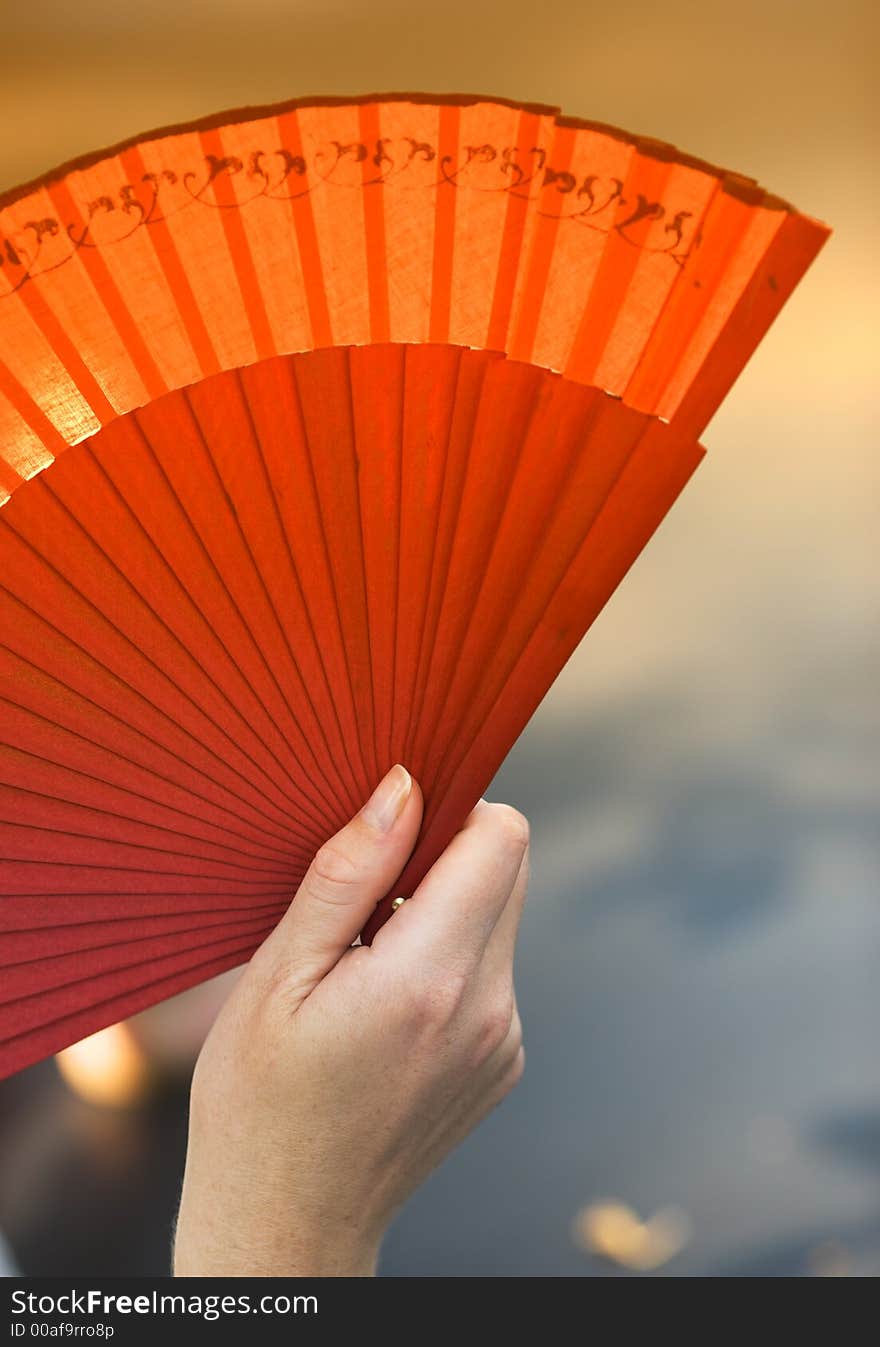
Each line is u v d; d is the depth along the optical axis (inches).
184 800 25.1
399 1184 25.5
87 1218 52.7
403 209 24.2
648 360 23.9
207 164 24.1
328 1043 24.1
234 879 25.5
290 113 24.0
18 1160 55.2
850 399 100.3
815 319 101.2
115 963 25.6
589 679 93.7
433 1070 24.6
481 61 100.3
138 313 24.6
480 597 24.0
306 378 23.5
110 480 24.0
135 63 95.8
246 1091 24.5
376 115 24.0
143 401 24.9
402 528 24.0
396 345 23.5
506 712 24.0
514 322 24.3
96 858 25.3
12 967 25.5
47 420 24.9
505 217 24.0
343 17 98.4
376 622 24.3
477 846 24.6
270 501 24.0
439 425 23.7
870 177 101.2
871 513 97.0
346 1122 24.5
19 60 94.2
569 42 100.4
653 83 101.8
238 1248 24.8
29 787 25.0
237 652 24.6
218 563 24.2
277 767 24.9
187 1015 57.8
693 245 23.6
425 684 24.5
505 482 23.7
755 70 101.7
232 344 24.7
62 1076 57.5
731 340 23.6
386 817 24.3
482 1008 25.0
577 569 23.5
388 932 24.4
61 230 24.2
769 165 102.1
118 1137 56.1
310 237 24.3
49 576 24.2
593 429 23.2
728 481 99.5
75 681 24.6
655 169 23.5
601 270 23.9
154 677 24.7
